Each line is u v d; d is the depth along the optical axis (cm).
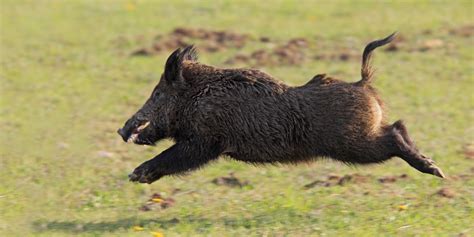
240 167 3722
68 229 2942
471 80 5403
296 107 2972
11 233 2903
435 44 6172
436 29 6612
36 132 4438
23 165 3812
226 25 7006
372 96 3036
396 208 3083
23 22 7244
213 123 3005
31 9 7712
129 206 3256
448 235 2748
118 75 5712
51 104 5044
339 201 3206
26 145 4172
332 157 3034
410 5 7544
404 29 6681
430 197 3225
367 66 3098
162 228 2914
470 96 5072
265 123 2973
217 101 3000
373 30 6688
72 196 3394
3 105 5012
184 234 2820
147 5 7794
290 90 3003
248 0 7919
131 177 3042
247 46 6322
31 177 3647
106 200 3334
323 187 3419
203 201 3284
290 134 2981
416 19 7012
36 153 4022
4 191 3416
